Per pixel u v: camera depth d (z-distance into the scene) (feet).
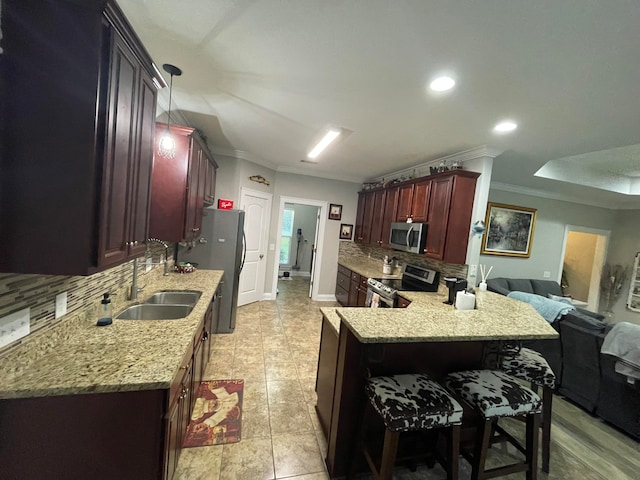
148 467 3.91
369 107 7.34
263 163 15.67
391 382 5.07
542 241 16.89
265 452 6.03
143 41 5.26
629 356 7.17
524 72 5.22
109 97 3.49
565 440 7.16
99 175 3.45
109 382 3.66
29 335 3.86
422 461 6.01
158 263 9.66
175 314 7.41
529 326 5.74
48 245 3.33
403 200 12.98
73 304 4.88
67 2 3.19
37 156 3.25
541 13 3.81
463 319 5.87
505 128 7.87
